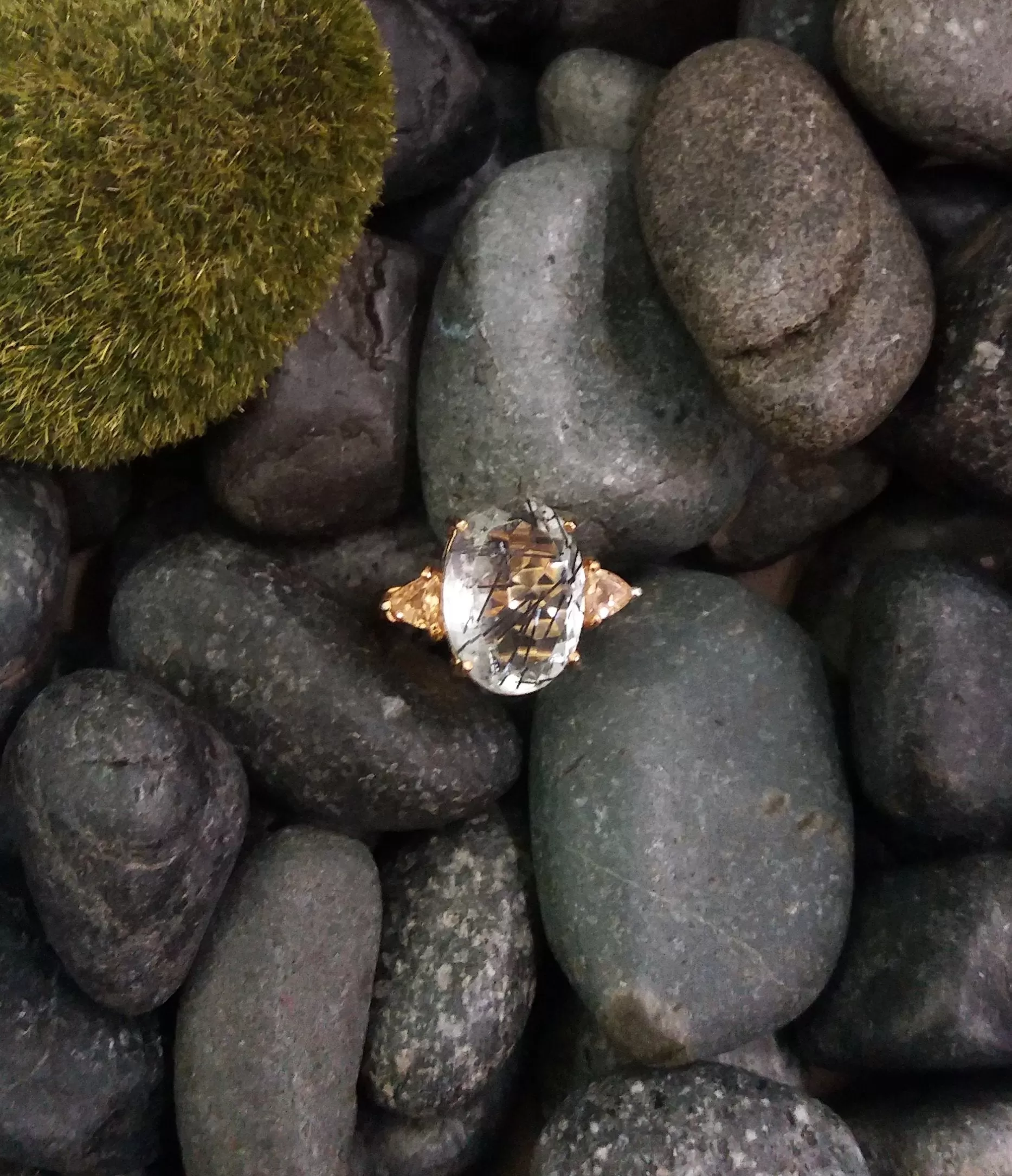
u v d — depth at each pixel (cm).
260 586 12
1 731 11
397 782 12
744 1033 11
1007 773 12
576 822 12
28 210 10
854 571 14
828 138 11
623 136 13
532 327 12
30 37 9
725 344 11
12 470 11
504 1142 12
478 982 11
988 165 12
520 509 11
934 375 12
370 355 12
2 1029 10
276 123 10
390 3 12
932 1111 11
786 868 12
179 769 10
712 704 12
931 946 11
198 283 10
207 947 11
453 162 13
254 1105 10
